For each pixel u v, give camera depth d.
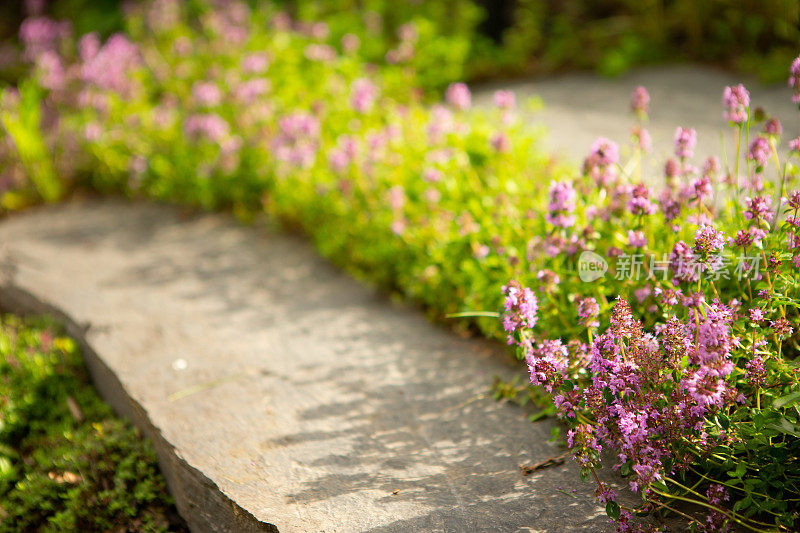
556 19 1.86
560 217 0.91
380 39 1.73
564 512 0.84
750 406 0.82
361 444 0.91
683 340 0.82
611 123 1.36
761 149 0.89
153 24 1.70
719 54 1.67
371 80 1.46
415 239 1.07
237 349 1.03
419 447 0.90
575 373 0.85
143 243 1.24
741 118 0.90
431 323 1.05
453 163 1.12
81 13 2.25
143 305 1.11
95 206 1.37
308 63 1.50
